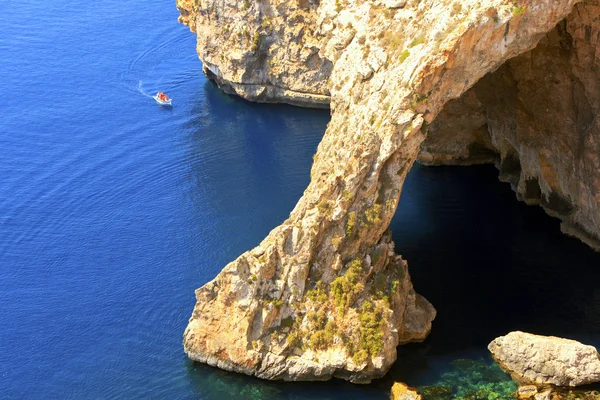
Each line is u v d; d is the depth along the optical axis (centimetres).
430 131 7494
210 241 6675
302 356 5197
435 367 5262
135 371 5391
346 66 5897
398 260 5481
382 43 5600
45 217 7162
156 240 6744
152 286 6181
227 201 7231
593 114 6078
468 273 6144
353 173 5228
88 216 7150
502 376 5169
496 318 5669
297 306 5281
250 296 5222
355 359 5125
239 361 5244
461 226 6725
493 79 6662
